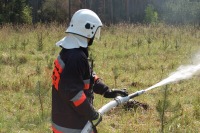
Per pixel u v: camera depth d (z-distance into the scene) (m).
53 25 19.84
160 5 38.91
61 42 2.97
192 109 6.37
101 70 9.74
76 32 2.93
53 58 11.20
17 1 30.19
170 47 14.07
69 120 3.02
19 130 5.46
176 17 34.41
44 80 8.12
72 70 2.83
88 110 2.84
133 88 8.02
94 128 2.97
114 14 41.91
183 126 5.61
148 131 5.39
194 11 33.59
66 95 2.82
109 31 19.08
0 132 5.37
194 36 17.62
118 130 5.47
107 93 3.32
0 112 6.18
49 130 5.47
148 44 14.52
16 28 18.77
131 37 17.22
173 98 7.07
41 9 37.56
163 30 19.41
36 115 6.00
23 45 13.02
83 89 2.92
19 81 8.12
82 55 2.88
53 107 3.08
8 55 11.40
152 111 6.29
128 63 10.73
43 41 14.79
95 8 41.34
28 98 6.94
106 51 12.92
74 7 39.47
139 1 43.12
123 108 6.33
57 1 37.56
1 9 30.02
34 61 10.80
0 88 7.57
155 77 9.04
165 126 5.37
